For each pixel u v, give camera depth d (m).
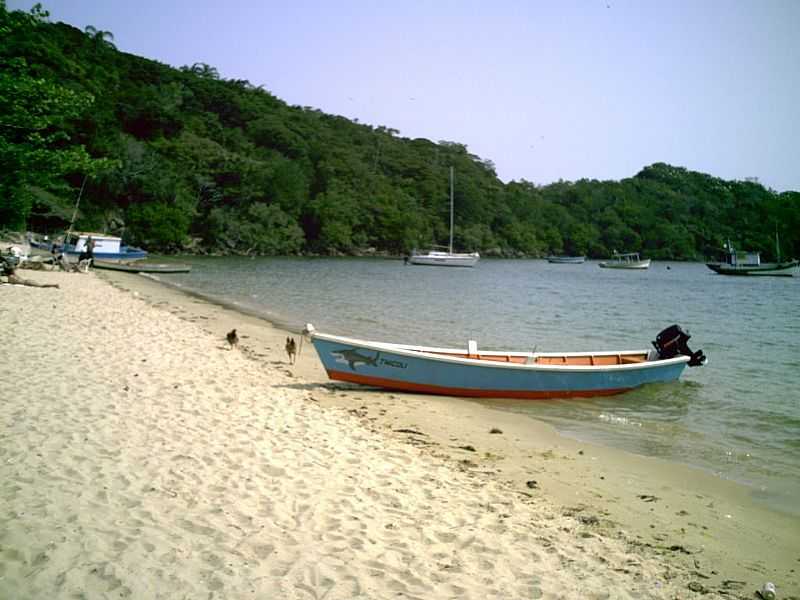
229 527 5.84
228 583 4.87
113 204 77.25
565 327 27.14
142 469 7.00
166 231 78.31
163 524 5.75
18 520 5.48
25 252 35.16
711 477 9.18
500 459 9.38
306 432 9.23
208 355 14.48
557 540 6.42
